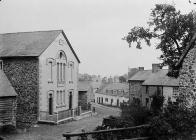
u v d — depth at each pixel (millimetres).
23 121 38688
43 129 33281
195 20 32562
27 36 43125
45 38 41344
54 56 41188
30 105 38281
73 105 46406
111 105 90312
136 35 35656
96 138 20000
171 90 47500
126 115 24922
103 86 99812
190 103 20000
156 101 39250
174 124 18484
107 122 22797
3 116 32031
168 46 34062
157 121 17750
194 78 19891
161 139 17516
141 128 17672
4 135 29406
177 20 32562
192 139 18547
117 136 18906
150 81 53750
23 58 38594
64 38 43594
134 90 63750
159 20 34062
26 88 38531
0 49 41125
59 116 38531
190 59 20297
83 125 35875
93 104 85938
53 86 41000
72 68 46062
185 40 32625
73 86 46500
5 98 32312
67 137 13648
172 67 33219
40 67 38094
